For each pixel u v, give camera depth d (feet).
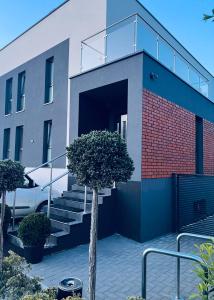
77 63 34.83
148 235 22.13
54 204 25.72
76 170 10.22
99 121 31.42
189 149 30.60
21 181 13.73
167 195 25.23
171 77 27.48
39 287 10.75
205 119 36.68
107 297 12.35
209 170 37.32
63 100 36.37
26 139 43.37
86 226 20.65
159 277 14.65
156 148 24.07
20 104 47.75
